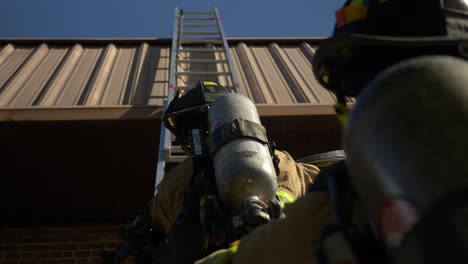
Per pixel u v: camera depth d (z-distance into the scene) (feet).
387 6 3.00
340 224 2.52
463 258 1.62
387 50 2.92
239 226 4.96
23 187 14.56
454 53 2.81
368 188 2.11
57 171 14.17
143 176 14.56
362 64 3.03
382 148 2.03
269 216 5.00
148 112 13.38
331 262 2.27
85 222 16.31
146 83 16.79
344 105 3.20
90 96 15.24
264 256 3.23
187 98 6.77
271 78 17.71
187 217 5.48
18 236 16.25
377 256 2.21
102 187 14.84
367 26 3.06
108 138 13.55
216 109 5.90
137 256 6.37
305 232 3.06
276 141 14.25
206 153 5.88
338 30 3.32
